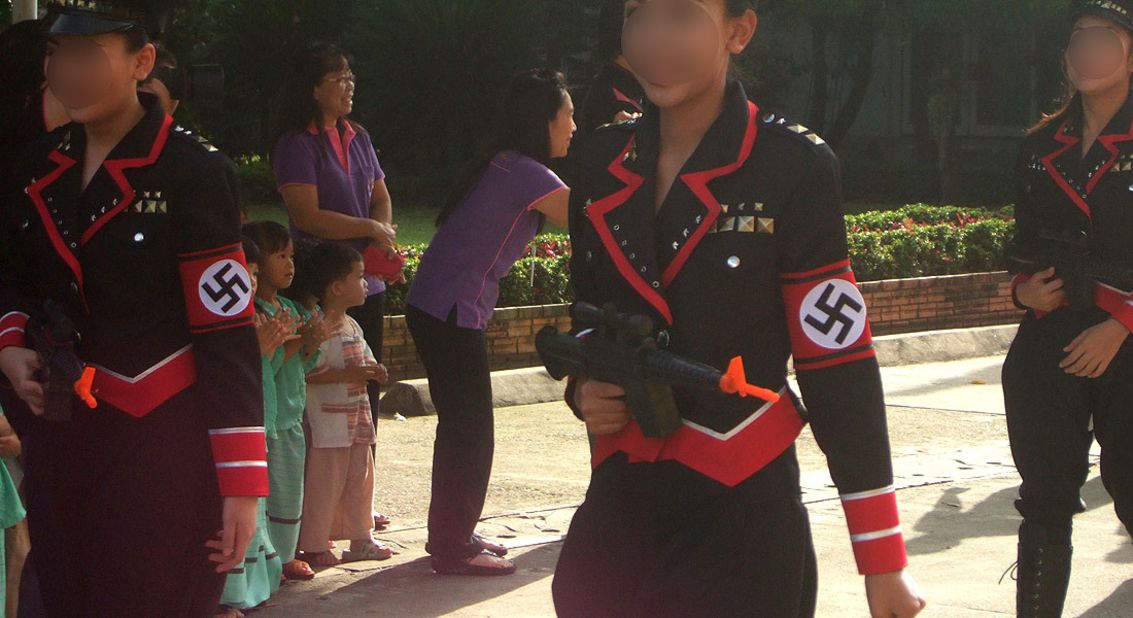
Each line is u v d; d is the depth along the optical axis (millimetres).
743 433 2572
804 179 2521
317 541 5453
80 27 2881
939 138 26781
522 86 5402
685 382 2469
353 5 28500
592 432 2750
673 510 2598
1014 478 7117
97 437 2979
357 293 5477
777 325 2592
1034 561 4395
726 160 2555
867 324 2557
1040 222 4465
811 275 2533
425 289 5379
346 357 5434
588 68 27406
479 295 5367
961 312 12812
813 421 2578
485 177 5395
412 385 8695
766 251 2527
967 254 13672
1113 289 4230
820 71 29703
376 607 4992
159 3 3023
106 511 2982
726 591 2543
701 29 2537
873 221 14539
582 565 2688
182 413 3000
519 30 27234
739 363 2402
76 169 2984
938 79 26812
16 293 3100
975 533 6004
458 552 5363
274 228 5164
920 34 27531
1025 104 30125
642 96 4906
